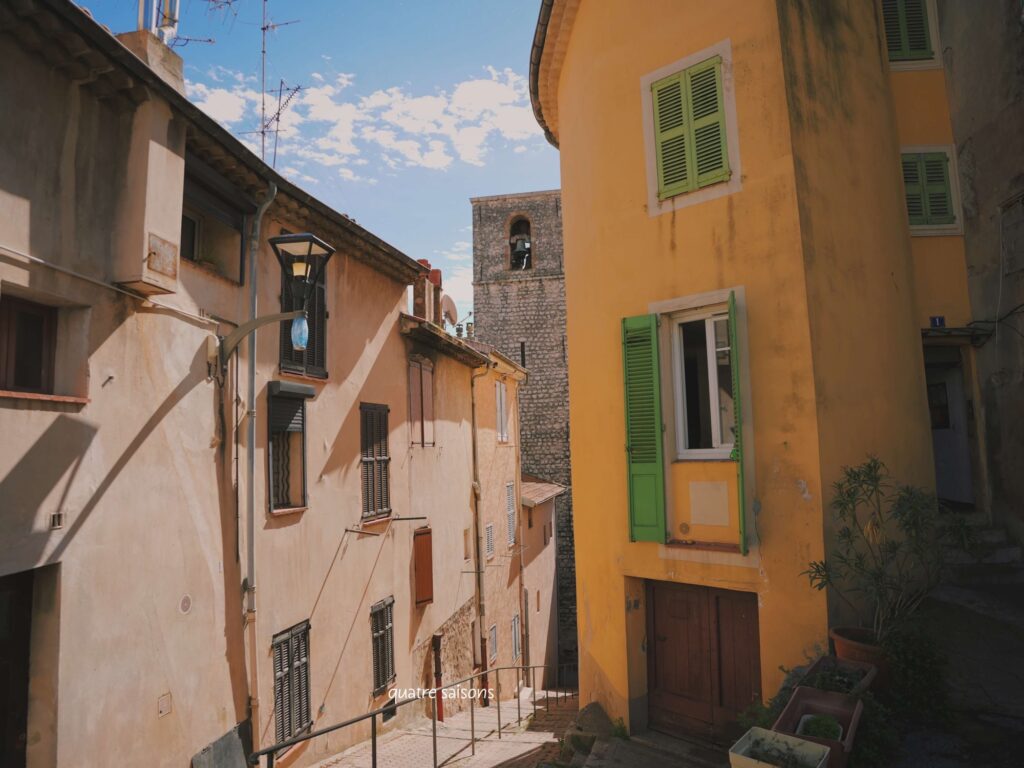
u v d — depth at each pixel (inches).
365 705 395.5
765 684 255.6
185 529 261.0
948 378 365.7
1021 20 313.6
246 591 295.0
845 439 263.3
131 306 238.8
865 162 306.0
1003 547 316.8
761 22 276.4
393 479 451.2
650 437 291.6
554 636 968.9
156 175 236.7
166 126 242.7
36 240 201.9
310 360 360.8
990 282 335.9
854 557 253.9
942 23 366.3
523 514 813.9
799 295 259.0
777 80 270.7
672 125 299.3
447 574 543.8
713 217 283.6
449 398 572.1
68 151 214.2
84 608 213.5
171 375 257.6
